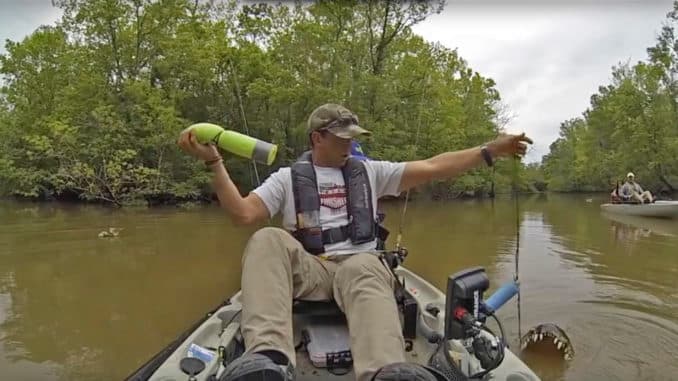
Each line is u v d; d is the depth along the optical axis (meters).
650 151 29.69
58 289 6.15
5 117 21.39
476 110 31.67
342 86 21.22
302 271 2.22
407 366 1.52
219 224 12.32
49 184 19.84
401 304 2.46
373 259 2.17
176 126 18.95
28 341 4.49
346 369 2.10
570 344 4.18
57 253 8.40
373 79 21.94
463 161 2.44
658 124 29.42
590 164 38.22
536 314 5.09
